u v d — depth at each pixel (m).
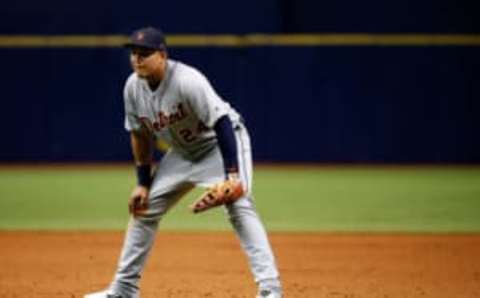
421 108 71.88
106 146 73.69
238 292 26.14
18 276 28.88
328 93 71.88
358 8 77.62
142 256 22.16
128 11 76.44
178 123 20.91
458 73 71.44
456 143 71.94
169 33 76.25
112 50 72.94
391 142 72.06
